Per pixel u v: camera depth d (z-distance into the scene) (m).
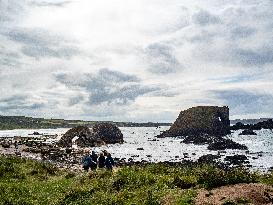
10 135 165.25
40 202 22.86
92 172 28.72
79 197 22.45
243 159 66.19
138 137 150.12
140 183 23.00
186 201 17.58
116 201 20.45
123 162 61.03
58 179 32.09
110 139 116.88
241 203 16.33
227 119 144.00
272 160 66.25
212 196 17.58
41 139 124.44
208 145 99.25
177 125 144.75
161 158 70.81
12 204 22.27
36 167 37.41
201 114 141.12
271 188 18.38
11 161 38.28
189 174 23.83
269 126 185.62
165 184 21.73
